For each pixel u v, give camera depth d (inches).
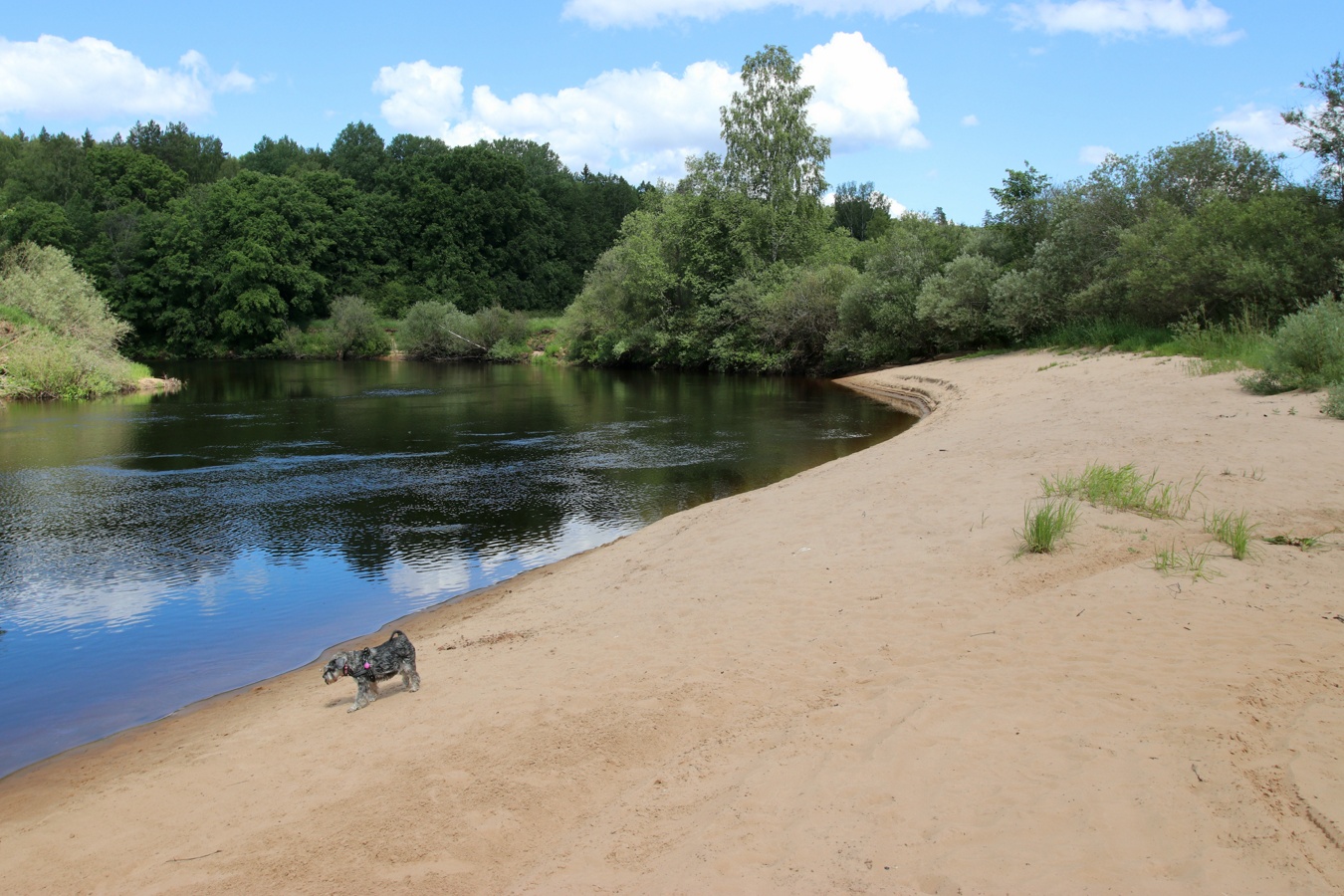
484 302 3107.8
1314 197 1008.2
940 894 132.5
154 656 350.3
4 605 414.6
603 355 2231.8
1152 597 271.4
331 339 2728.8
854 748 187.5
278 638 368.8
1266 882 126.3
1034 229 1459.2
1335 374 613.0
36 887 175.5
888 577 324.5
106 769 245.1
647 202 2411.4
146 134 4050.2
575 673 265.3
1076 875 133.3
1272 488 394.0
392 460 818.2
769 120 1942.7
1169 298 1063.6
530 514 592.4
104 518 590.2
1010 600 284.5
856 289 1648.6
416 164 3331.7
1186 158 1198.3
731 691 235.6
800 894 137.4
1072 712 194.5
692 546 430.6
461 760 211.9
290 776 216.4
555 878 153.9
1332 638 226.5
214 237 2763.3
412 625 372.8
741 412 1164.5
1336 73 968.3
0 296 1603.1
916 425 877.8
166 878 172.4
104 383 1488.7
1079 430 585.9
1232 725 179.2
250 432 1018.1
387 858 171.5
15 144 3663.9
